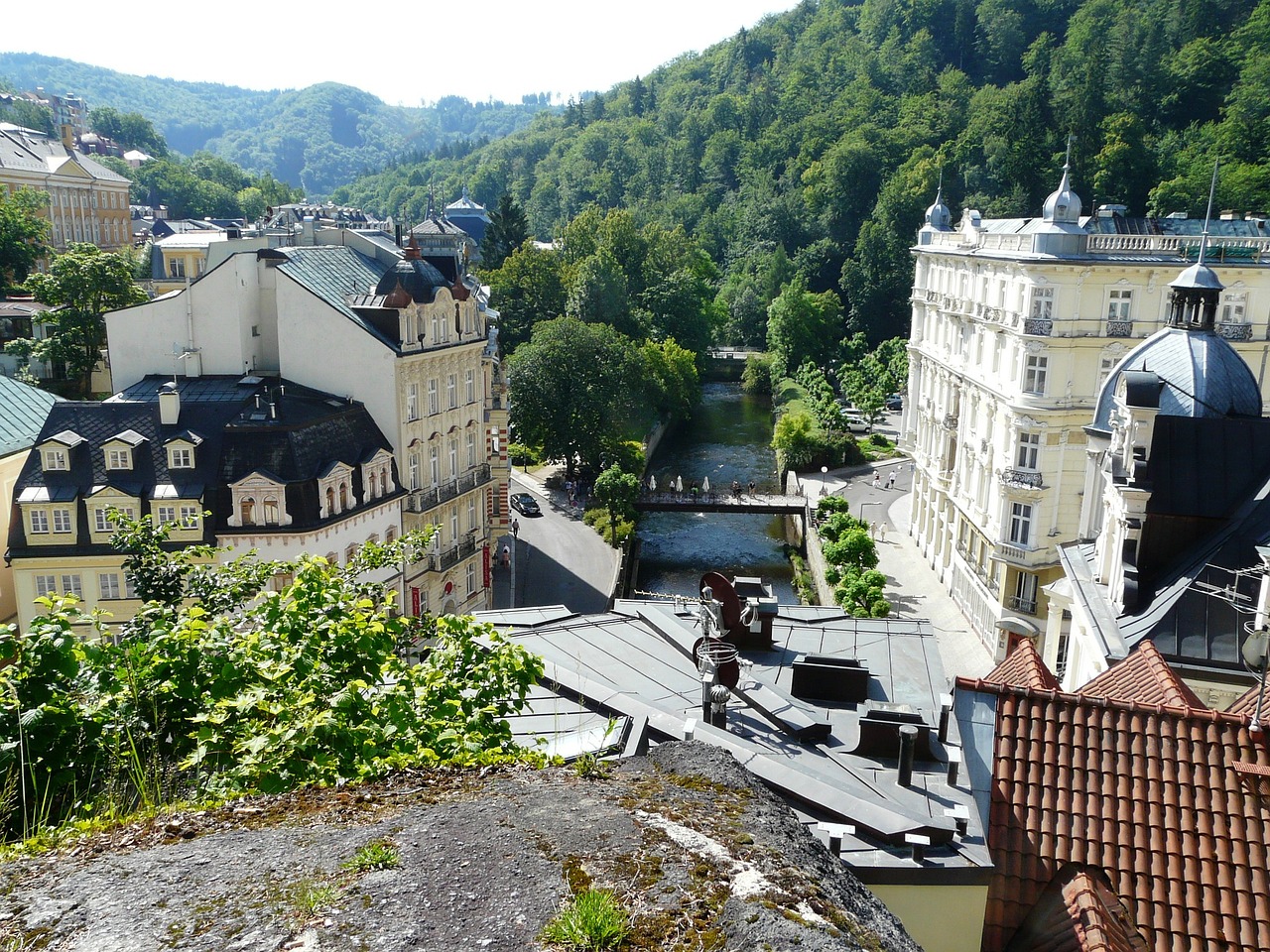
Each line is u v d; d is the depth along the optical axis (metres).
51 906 10.53
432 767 14.21
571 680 23.27
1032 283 63.69
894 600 81.69
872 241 194.00
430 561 66.62
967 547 77.81
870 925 10.81
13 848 12.08
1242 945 15.33
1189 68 186.88
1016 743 17.88
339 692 17.39
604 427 114.00
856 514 106.56
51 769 15.79
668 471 127.62
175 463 54.06
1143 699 20.50
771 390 176.25
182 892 10.70
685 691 23.77
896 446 137.25
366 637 19.48
